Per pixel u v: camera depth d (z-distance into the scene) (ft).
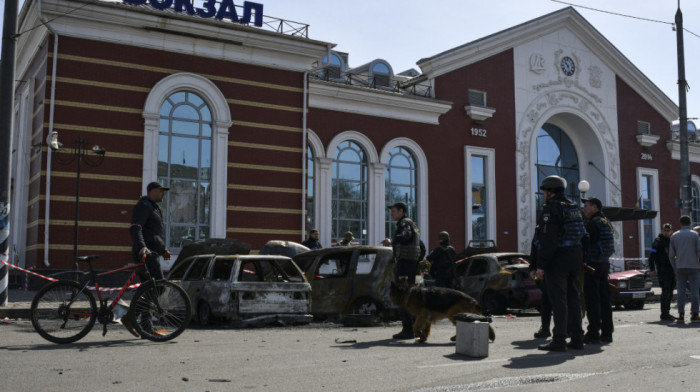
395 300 28.02
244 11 63.36
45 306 26.00
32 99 61.00
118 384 17.43
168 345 26.00
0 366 20.27
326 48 66.28
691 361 22.22
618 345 26.89
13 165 69.87
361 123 78.43
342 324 37.42
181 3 60.49
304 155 65.36
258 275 38.37
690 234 38.32
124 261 56.90
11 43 41.98
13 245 66.28
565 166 101.55
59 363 20.89
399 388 17.16
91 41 57.36
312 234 56.34
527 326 36.76
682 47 72.43
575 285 25.64
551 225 24.70
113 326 32.86
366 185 78.84
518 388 17.28
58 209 54.95
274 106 64.64
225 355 23.11
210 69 61.98
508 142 89.40
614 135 100.53
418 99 80.94
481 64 88.43
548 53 94.79
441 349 25.34
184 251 43.91
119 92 58.08
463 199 84.69
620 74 102.22
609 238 28.50
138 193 58.08
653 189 103.86
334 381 18.10
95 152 53.72
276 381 18.03
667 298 39.78
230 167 62.13
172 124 60.54
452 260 44.11
